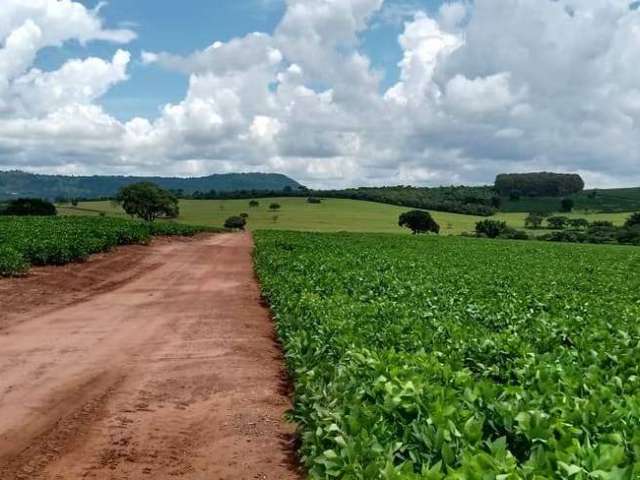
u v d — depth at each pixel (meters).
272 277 22.56
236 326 17.05
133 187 114.81
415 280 21.83
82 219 60.78
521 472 4.16
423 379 6.78
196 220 152.00
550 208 196.00
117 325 16.70
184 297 22.41
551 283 24.84
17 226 43.25
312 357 9.62
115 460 7.84
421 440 5.25
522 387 6.91
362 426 5.75
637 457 4.76
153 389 10.94
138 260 35.28
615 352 9.13
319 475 5.73
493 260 43.84
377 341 9.79
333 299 14.49
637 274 35.06
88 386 10.96
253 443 8.53
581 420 5.58
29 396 10.28
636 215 136.00
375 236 78.62
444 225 149.12
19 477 7.22
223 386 11.24
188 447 8.36
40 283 23.47
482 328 11.38
